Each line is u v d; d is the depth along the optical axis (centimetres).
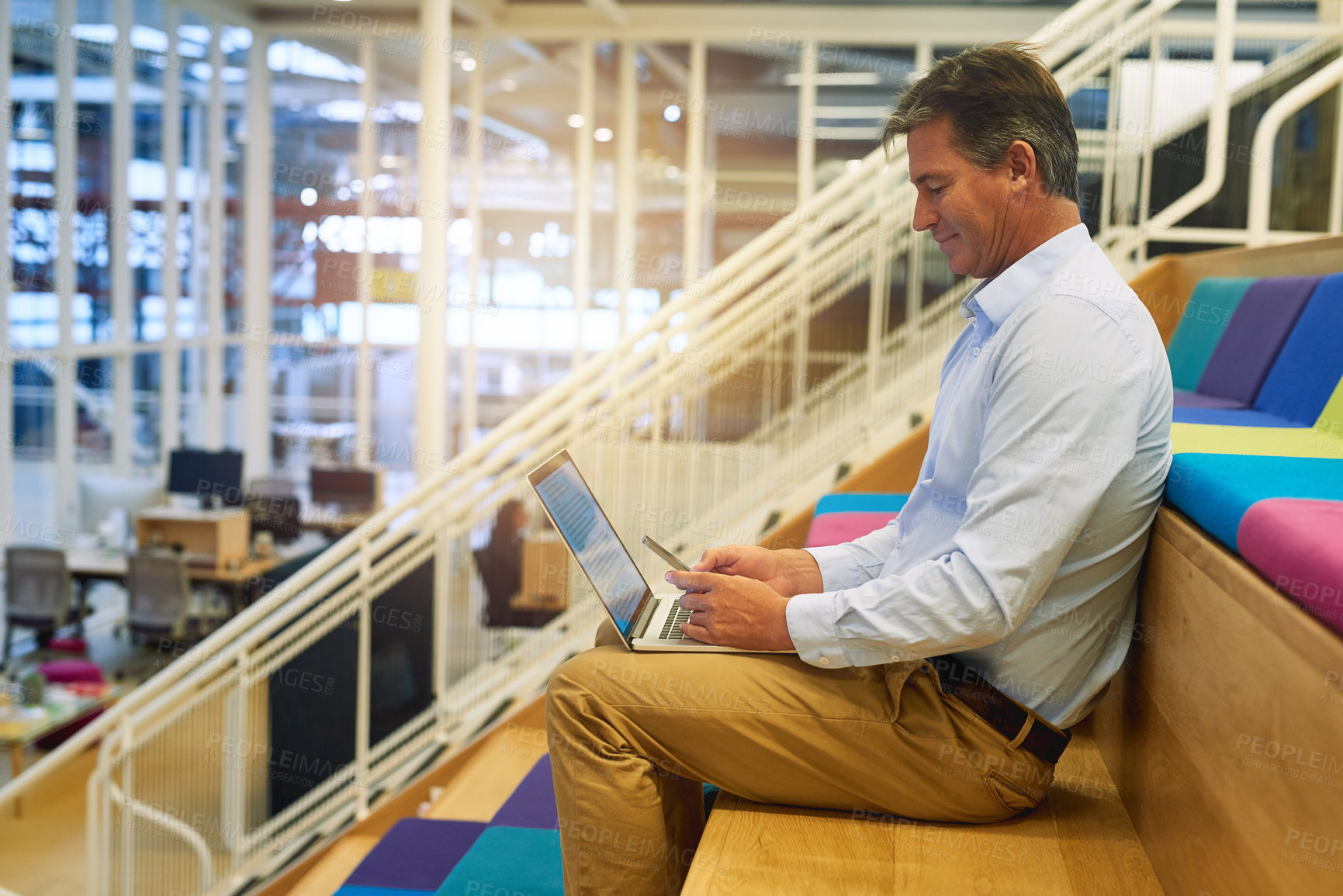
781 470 354
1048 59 359
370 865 243
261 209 927
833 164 824
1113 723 145
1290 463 123
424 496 327
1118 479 120
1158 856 118
